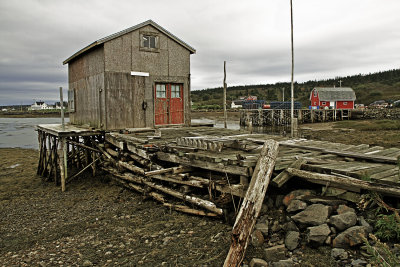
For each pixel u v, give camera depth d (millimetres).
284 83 159500
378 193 4891
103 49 12164
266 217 5684
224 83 17109
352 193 5219
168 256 5254
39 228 7340
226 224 6266
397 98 83688
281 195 6062
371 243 4406
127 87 12773
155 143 8648
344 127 32969
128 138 10031
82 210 8492
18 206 9305
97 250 5773
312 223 4992
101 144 12031
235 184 6406
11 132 41625
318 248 4719
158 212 7539
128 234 6395
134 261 5195
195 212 6883
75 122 15727
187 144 7762
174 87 14242
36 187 11656
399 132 26516
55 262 5426
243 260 4691
